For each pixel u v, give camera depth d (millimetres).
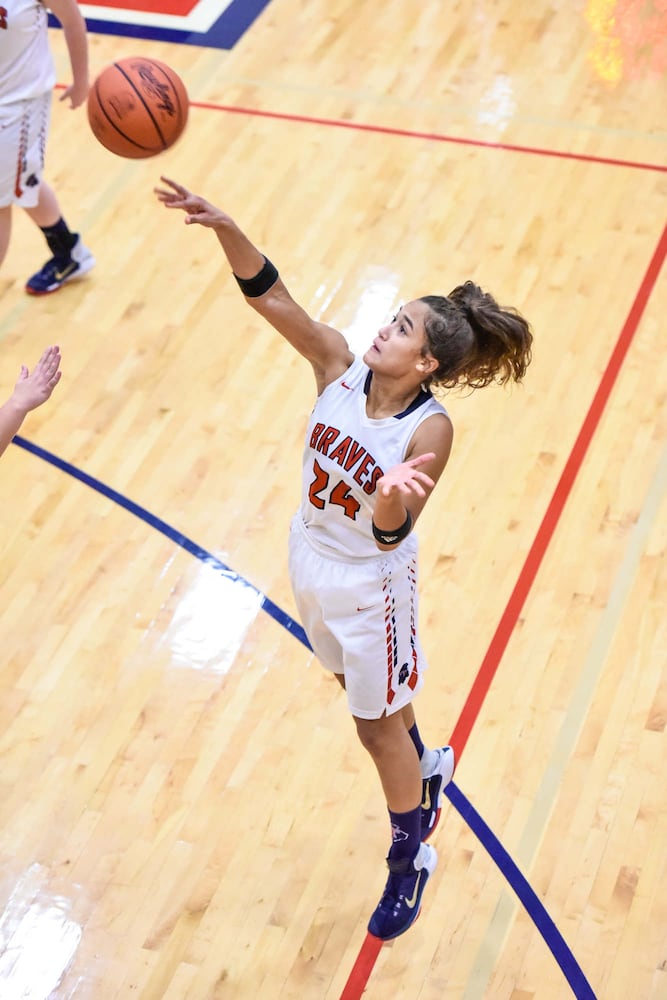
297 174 11891
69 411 9742
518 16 13984
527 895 6867
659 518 8781
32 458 9391
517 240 11086
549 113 12547
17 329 10445
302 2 14273
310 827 7230
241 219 11391
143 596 8445
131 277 10898
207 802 7348
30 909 6867
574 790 7320
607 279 10656
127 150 7293
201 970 6609
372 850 7121
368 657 6016
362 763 7531
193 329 10391
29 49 9289
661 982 6461
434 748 7535
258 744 7625
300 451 9375
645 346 10031
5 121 9328
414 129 12398
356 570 5969
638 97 12727
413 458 5688
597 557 8555
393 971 6594
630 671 7895
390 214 11406
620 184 11656
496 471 9148
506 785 7367
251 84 13031
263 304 5902
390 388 5715
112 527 8891
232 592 8461
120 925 6801
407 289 10609
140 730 7707
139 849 7129
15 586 8531
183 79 13102
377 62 13312
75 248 10688
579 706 7730
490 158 12016
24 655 8125
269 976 6590
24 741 7664
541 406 9594
